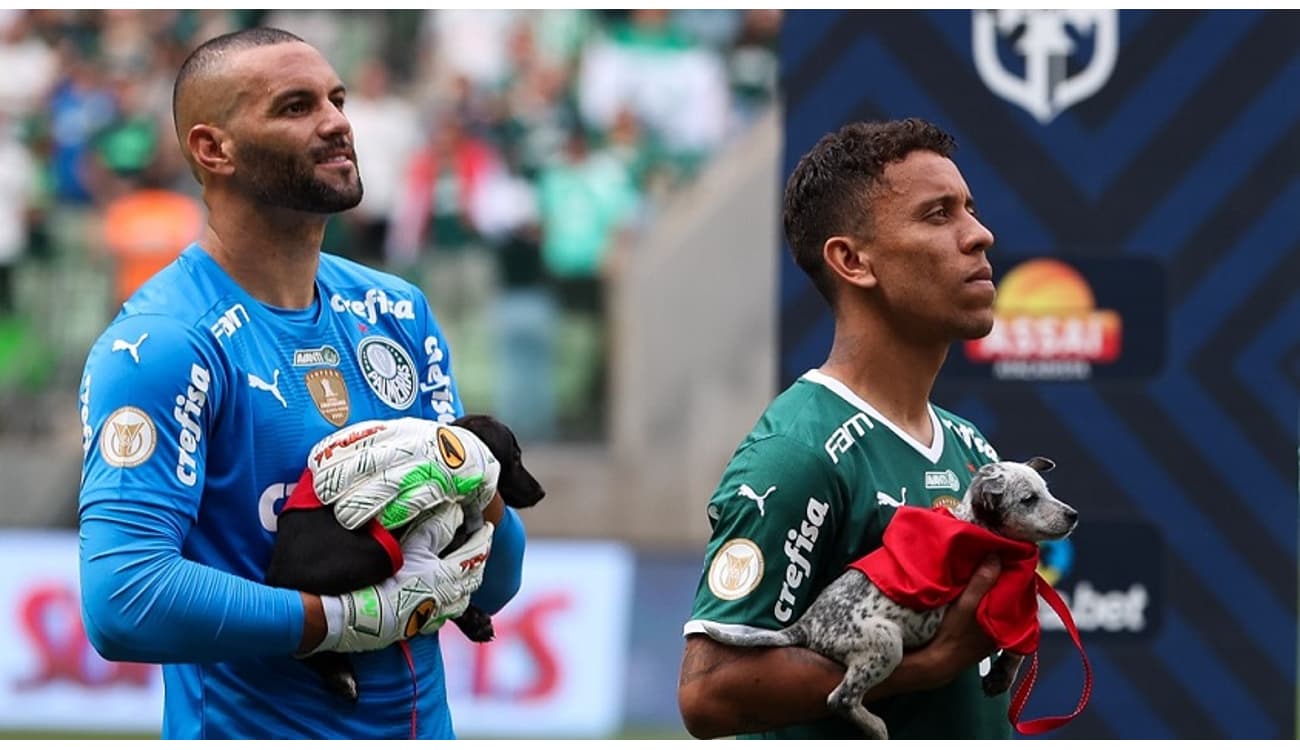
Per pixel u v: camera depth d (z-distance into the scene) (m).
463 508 11.46
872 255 11.34
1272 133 17.83
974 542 10.47
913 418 11.65
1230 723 18.06
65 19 47.16
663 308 45.28
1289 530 17.98
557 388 45.09
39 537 34.94
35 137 46.19
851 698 10.48
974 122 17.84
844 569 11.05
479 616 11.98
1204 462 18.02
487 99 45.94
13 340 45.38
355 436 11.24
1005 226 17.94
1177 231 17.91
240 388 11.31
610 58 46.59
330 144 11.41
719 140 46.56
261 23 47.25
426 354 12.55
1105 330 18.00
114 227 46.00
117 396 10.96
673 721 34.03
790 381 17.42
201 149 11.54
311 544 11.03
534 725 33.53
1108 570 18.09
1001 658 11.16
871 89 17.77
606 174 45.75
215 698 11.53
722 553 10.94
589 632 34.56
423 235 44.97
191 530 11.30
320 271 12.19
